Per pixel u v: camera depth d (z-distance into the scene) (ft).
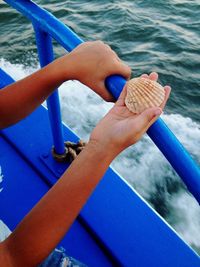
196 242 5.18
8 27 12.24
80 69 1.42
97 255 2.31
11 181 2.69
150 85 1.25
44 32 1.82
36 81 1.54
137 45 11.69
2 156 2.85
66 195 1.09
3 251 1.10
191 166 1.14
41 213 1.09
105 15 13.19
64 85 8.22
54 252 1.94
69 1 14.26
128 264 2.25
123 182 2.68
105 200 2.55
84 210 2.49
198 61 10.83
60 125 2.38
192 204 5.79
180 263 2.26
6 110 1.61
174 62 10.80
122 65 1.38
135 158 6.47
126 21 12.80
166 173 6.24
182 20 13.09
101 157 1.09
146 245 2.33
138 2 14.28
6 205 2.55
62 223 1.09
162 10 13.75
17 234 1.10
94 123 7.37
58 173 2.67
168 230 2.42
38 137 2.94
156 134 1.17
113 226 2.42
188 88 9.72
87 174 1.09
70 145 2.73
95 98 7.95
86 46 1.46
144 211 2.51
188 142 7.66
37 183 2.67
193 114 8.75
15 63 9.96
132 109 1.16
